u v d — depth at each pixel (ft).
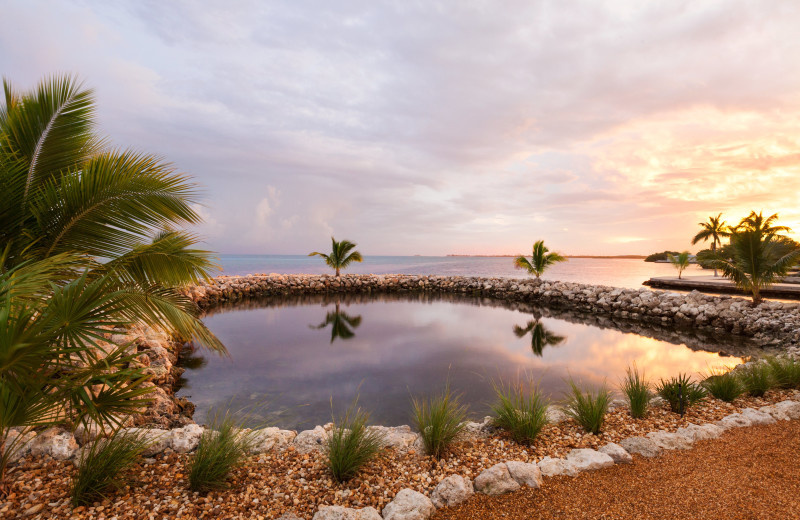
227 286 60.29
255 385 19.83
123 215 10.73
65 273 10.11
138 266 11.35
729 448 10.97
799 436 11.71
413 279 77.87
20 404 6.68
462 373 21.89
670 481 9.22
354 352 26.55
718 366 23.67
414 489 9.10
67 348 6.21
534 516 7.98
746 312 37.52
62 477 8.67
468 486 9.03
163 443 10.21
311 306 51.03
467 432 12.40
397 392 18.92
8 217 9.89
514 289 64.18
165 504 8.00
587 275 128.36
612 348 28.55
